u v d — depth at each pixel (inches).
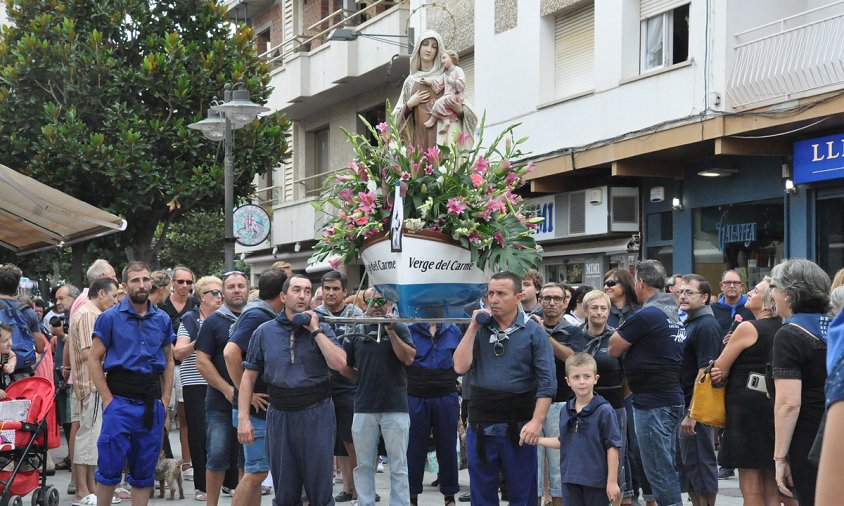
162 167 846.5
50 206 460.8
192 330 390.9
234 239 572.4
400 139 276.5
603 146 665.6
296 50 1162.0
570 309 415.8
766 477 285.3
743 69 570.3
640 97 647.1
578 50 721.6
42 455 368.2
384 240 267.7
